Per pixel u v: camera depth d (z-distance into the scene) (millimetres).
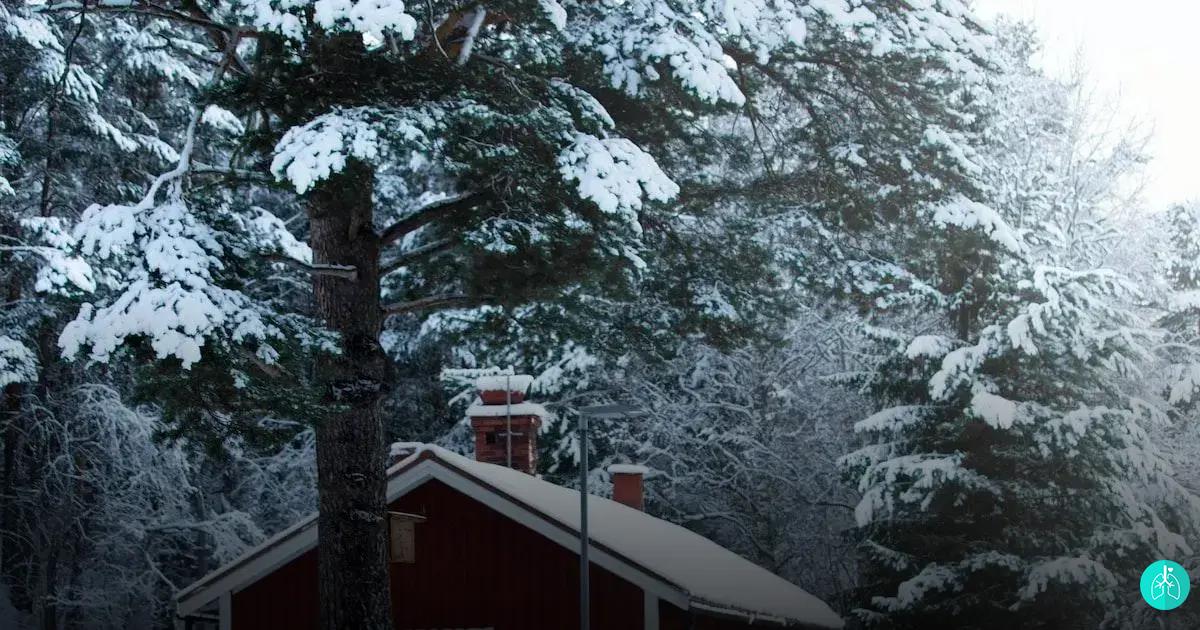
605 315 22625
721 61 18703
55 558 33656
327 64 17000
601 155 17203
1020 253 23750
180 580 38906
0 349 27312
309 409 16797
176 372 15930
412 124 16391
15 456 33156
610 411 15531
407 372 44312
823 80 21984
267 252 17844
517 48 18797
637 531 23734
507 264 19047
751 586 23094
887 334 29812
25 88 30438
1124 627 27078
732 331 22703
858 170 22406
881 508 27625
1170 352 37250
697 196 22703
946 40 20859
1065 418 26328
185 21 18641
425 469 20703
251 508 38156
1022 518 26859
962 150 22844
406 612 20719
